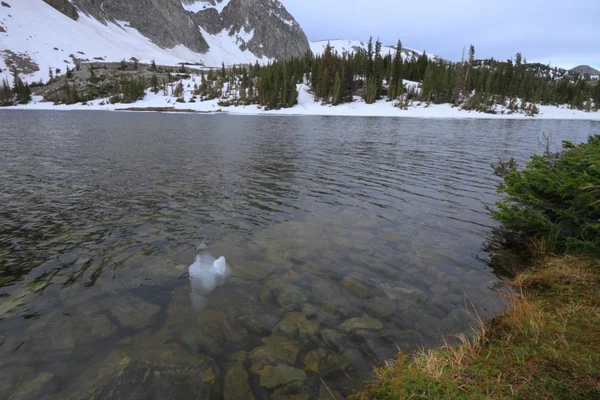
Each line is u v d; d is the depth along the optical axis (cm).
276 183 1167
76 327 401
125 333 391
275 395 306
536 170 696
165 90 11644
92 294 474
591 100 11675
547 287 484
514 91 9919
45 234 691
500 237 703
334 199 985
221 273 533
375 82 9581
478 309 445
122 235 690
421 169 1443
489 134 3170
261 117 6047
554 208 628
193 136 2678
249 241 668
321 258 595
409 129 3666
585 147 718
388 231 733
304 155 1784
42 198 945
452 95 9219
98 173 1276
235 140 2450
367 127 3903
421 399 285
